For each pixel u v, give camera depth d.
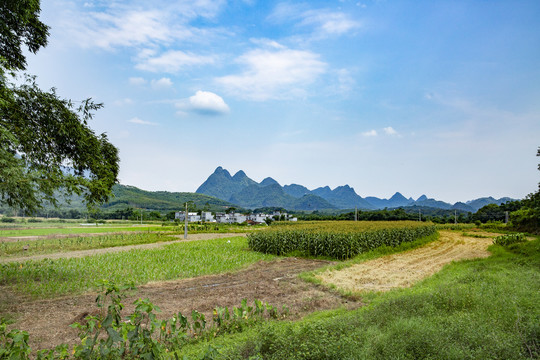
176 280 13.90
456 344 4.91
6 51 12.76
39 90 13.15
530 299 7.57
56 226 71.88
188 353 5.56
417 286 12.00
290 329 5.50
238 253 23.42
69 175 13.32
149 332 4.70
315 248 22.42
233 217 137.88
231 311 8.80
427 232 38.81
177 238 40.50
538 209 29.11
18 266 15.48
